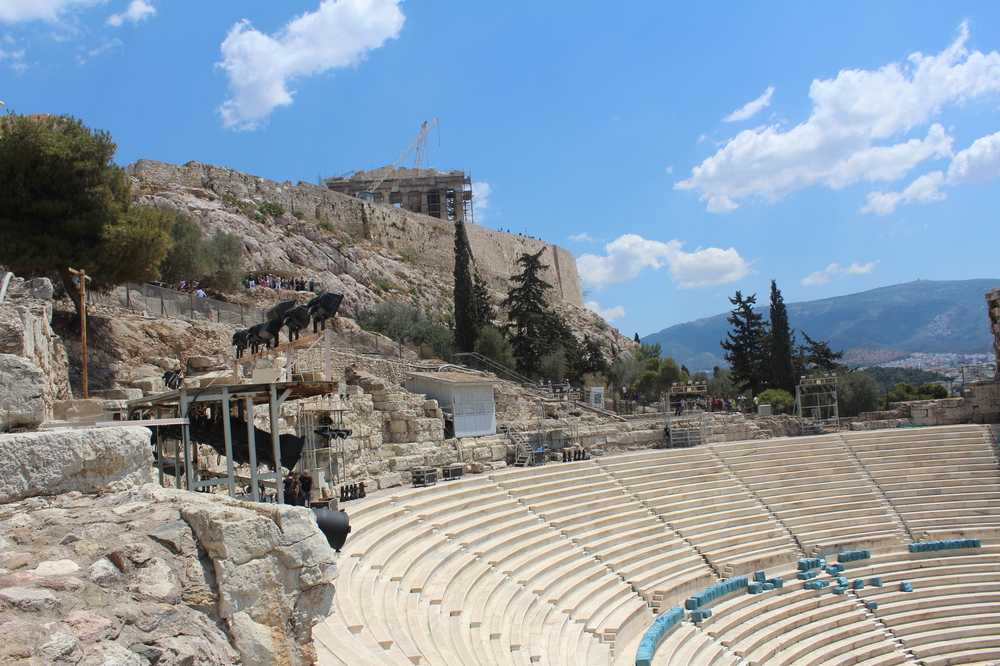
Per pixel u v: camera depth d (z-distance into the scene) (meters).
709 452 41.00
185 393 13.86
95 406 17.23
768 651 25.50
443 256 97.81
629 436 43.78
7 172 23.64
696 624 25.77
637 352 85.81
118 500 7.58
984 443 42.44
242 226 60.34
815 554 33.78
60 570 5.99
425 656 13.17
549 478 33.25
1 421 9.08
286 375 14.79
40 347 17.42
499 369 54.38
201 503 7.30
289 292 50.25
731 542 32.69
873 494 38.62
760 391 67.38
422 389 37.53
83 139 25.03
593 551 27.84
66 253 23.72
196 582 6.52
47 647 4.97
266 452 16.23
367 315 59.22
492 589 20.77
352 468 26.97
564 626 21.59
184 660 5.73
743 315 71.56
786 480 39.16
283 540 7.02
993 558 33.91
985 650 28.14
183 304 29.66
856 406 64.19
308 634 7.04
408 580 18.33
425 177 123.50
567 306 112.81
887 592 31.55
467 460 34.34
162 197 57.88
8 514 6.93
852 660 26.77
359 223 84.31
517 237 119.81
